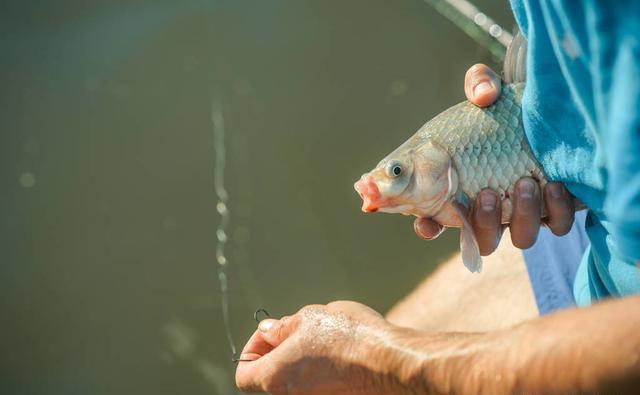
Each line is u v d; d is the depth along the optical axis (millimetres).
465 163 814
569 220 796
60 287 1489
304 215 1520
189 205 1562
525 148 797
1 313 1467
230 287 1459
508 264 1101
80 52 1794
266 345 889
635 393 658
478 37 1632
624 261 734
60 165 1630
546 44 691
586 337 670
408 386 766
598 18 623
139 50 1789
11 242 1540
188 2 1841
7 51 1793
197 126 1658
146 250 1516
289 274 1463
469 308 1100
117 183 1601
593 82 647
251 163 1596
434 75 1643
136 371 1380
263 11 1814
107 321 1442
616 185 626
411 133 1577
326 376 818
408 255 1438
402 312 1162
